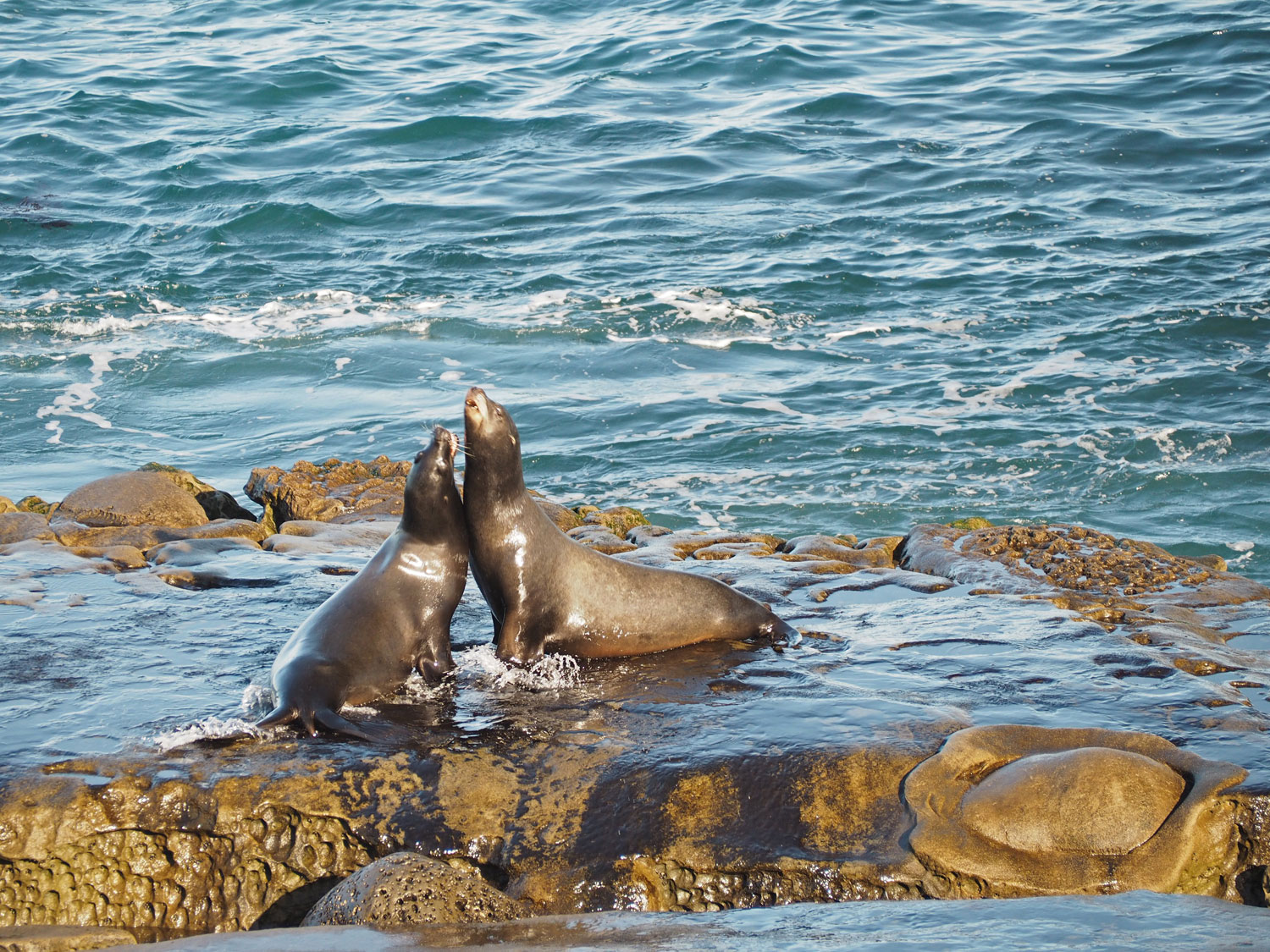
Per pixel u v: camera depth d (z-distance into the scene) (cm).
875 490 2097
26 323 2964
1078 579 1339
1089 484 2086
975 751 884
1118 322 2722
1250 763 863
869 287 3023
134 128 4375
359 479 1856
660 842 820
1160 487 2066
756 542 1549
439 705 990
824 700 985
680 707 980
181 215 3694
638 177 3862
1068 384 2453
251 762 881
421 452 1019
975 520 1608
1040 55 4809
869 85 4572
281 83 4822
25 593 1254
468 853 827
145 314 3042
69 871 831
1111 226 3312
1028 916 640
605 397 2522
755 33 5125
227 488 2141
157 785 851
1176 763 870
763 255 3253
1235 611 1247
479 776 876
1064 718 948
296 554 1438
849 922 652
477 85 4725
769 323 2848
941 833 811
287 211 3681
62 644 1106
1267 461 2125
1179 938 589
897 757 878
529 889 796
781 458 2230
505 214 3631
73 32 5647
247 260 3375
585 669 1075
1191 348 2581
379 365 2720
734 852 811
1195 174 3675
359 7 6006
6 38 5484
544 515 1077
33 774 858
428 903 723
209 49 5359
